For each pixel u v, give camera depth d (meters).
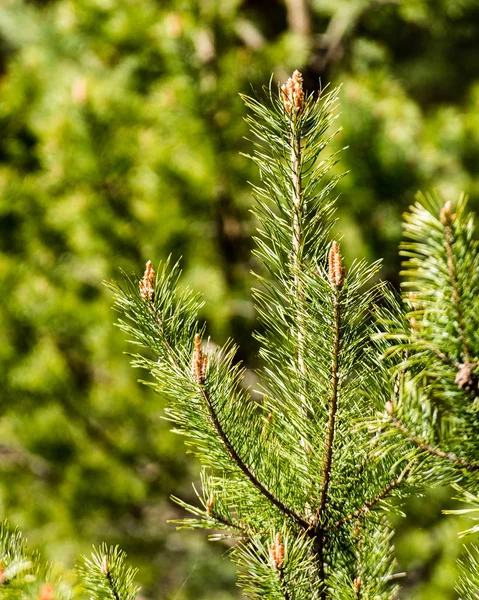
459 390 2.07
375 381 2.17
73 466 4.31
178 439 4.40
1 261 4.28
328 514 2.19
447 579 3.53
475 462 2.09
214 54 4.07
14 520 4.20
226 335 4.05
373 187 3.94
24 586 2.12
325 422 2.17
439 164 4.27
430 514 3.99
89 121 3.95
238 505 2.20
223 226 4.40
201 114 3.92
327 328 2.13
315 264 2.15
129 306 2.18
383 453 2.12
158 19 4.27
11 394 4.25
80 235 4.09
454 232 2.02
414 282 2.05
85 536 4.35
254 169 4.08
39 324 4.15
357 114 3.95
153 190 4.20
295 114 2.11
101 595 2.18
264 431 2.21
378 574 2.20
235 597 4.40
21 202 4.36
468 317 2.05
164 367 2.16
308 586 2.16
